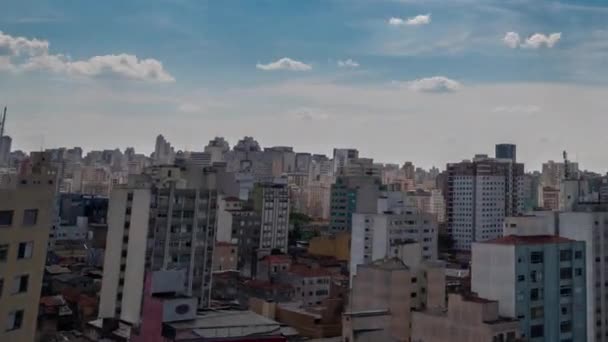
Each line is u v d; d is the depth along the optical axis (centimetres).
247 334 5188
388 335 7369
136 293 10769
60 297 11825
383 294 9175
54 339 9875
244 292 13125
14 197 5766
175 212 11256
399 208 17238
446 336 7762
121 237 11206
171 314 5322
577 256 8825
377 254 14975
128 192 11288
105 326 10244
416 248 10200
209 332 5128
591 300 9656
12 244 5747
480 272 8519
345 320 7225
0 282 5622
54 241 18688
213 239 11756
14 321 5775
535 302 8256
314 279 13875
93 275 14138
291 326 10169
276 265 14950
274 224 19788
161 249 11038
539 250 8381
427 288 9544
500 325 7350
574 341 8600
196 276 11369
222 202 18712
